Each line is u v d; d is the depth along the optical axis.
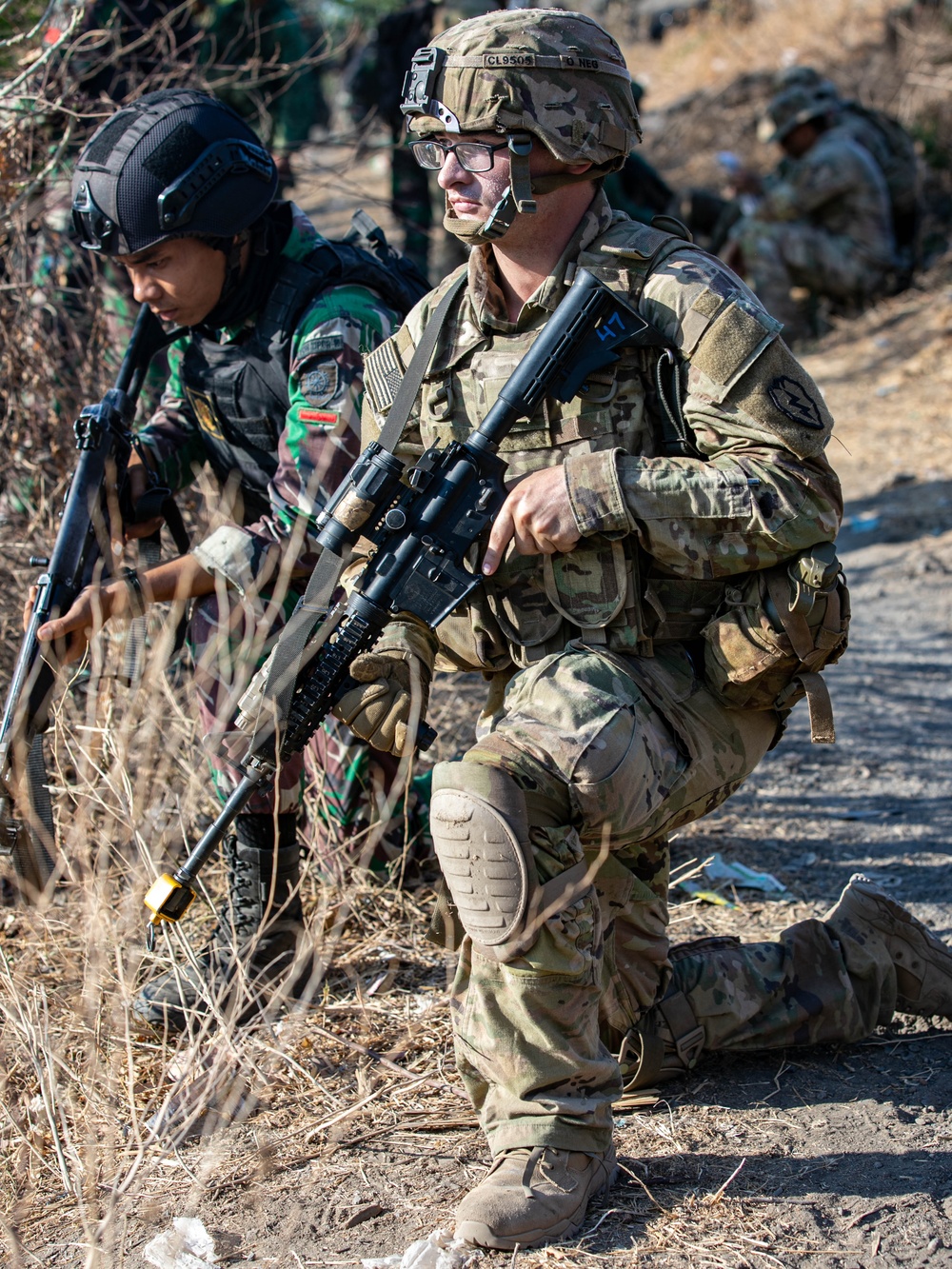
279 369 4.07
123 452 4.25
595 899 3.01
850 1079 3.61
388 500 3.28
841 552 9.41
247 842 4.02
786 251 14.31
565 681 3.10
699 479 3.02
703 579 3.17
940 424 11.44
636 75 25.27
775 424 3.02
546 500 3.06
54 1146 3.29
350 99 10.77
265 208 3.92
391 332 4.00
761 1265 2.80
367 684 3.32
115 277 5.61
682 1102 3.50
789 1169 3.16
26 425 5.52
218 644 3.85
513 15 3.16
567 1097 2.98
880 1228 2.92
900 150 15.02
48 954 4.05
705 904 4.80
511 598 3.29
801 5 23.14
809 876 5.04
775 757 6.34
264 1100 3.56
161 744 4.27
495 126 3.09
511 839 2.82
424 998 4.06
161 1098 3.54
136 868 3.79
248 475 4.37
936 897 4.79
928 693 7.06
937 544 9.23
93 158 3.87
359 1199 3.13
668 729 3.18
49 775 4.27
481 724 3.37
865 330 14.12
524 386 3.13
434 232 12.61
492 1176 2.94
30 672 3.83
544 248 3.26
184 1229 2.98
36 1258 2.97
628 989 3.40
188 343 4.27
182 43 7.33
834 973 3.68
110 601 3.85
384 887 4.60
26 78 5.12
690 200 15.82
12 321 5.48
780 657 3.11
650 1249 2.86
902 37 19.33
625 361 3.19
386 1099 3.55
